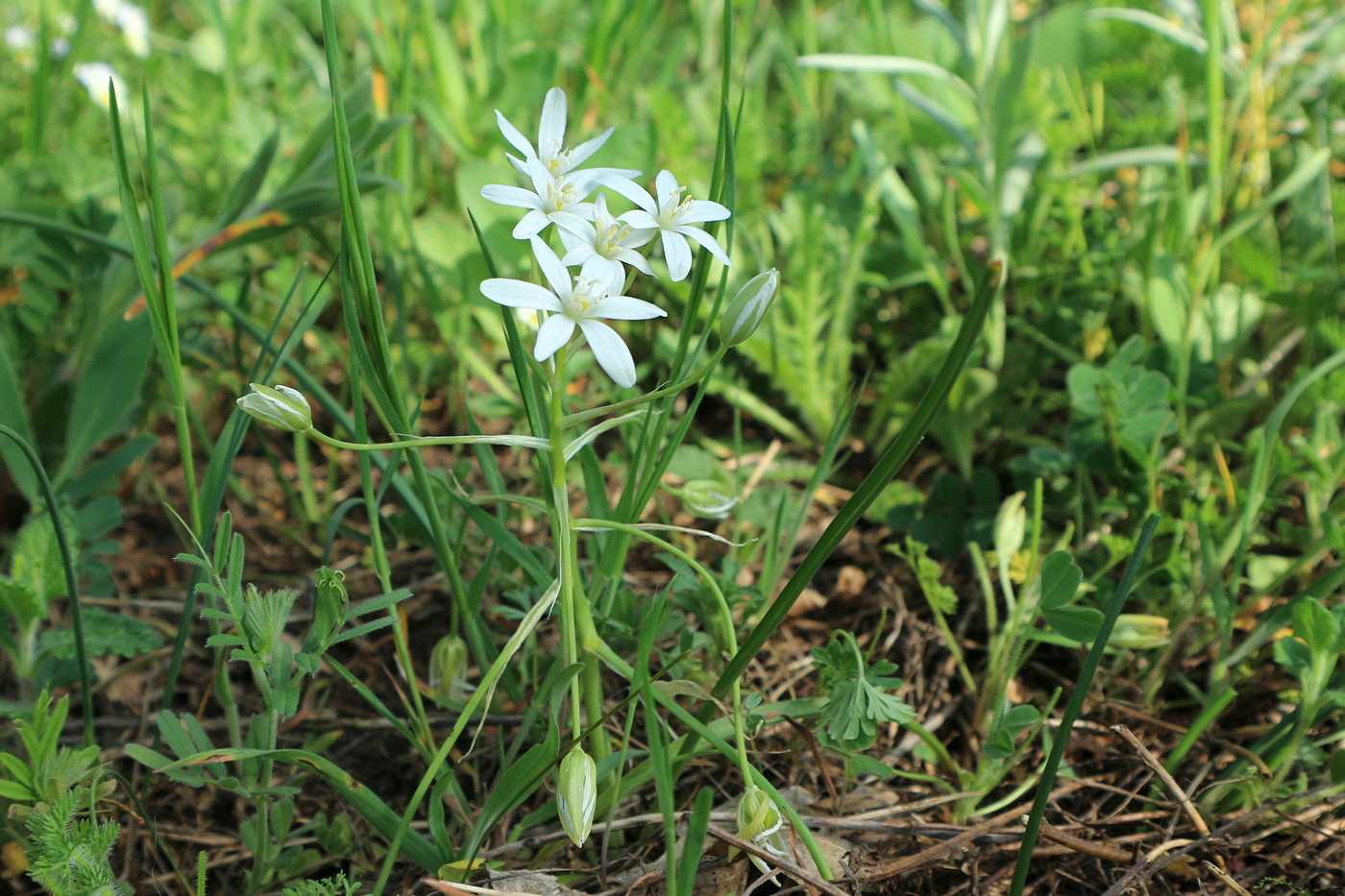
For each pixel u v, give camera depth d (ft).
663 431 1.11
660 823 1.18
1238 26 2.05
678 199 0.95
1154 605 1.41
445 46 2.04
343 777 1.02
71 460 1.39
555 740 0.99
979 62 1.86
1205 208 1.85
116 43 2.55
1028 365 1.80
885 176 1.86
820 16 2.82
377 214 1.85
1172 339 1.60
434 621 1.52
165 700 1.16
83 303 1.51
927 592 1.30
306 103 2.32
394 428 1.08
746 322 0.91
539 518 1.65
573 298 0.90
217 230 1.48
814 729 1.16
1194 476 1.55
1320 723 1.29
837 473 1.77
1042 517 1.58
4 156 2.14
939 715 1.37
